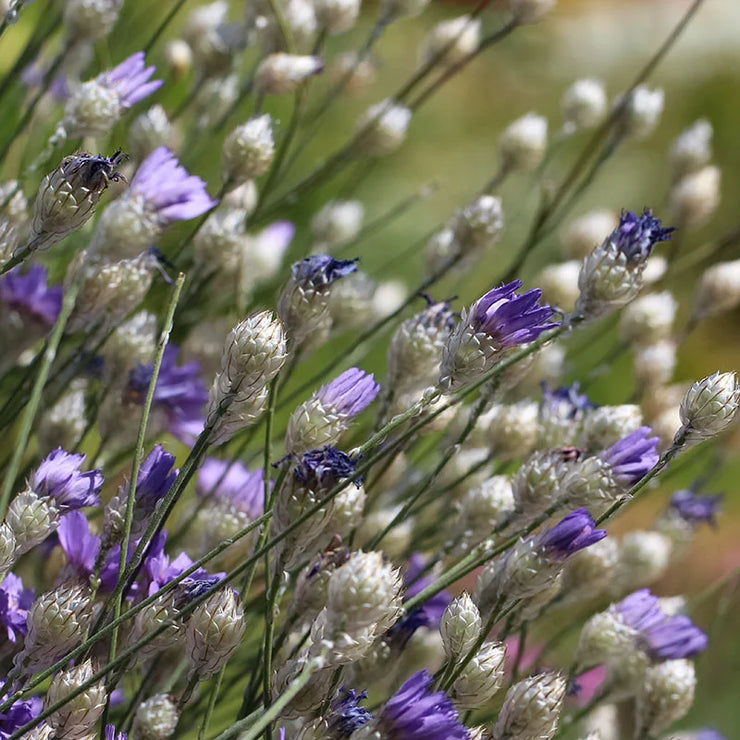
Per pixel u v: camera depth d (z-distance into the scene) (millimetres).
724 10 4453
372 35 1333
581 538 1062
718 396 1065
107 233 1072
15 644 1071
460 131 3537
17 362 1220
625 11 4398
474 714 1153
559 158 3596
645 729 1144
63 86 1283
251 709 1089
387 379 1125
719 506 1303
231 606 1048
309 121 1485
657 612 1132
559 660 1320
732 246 1724
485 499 1135
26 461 1184
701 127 1473
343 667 1091
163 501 1047
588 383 1294
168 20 1231
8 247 1067
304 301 1083
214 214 1191
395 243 2900
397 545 1178
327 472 1056
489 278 2822
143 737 1050
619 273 1067
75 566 1070
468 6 3775
